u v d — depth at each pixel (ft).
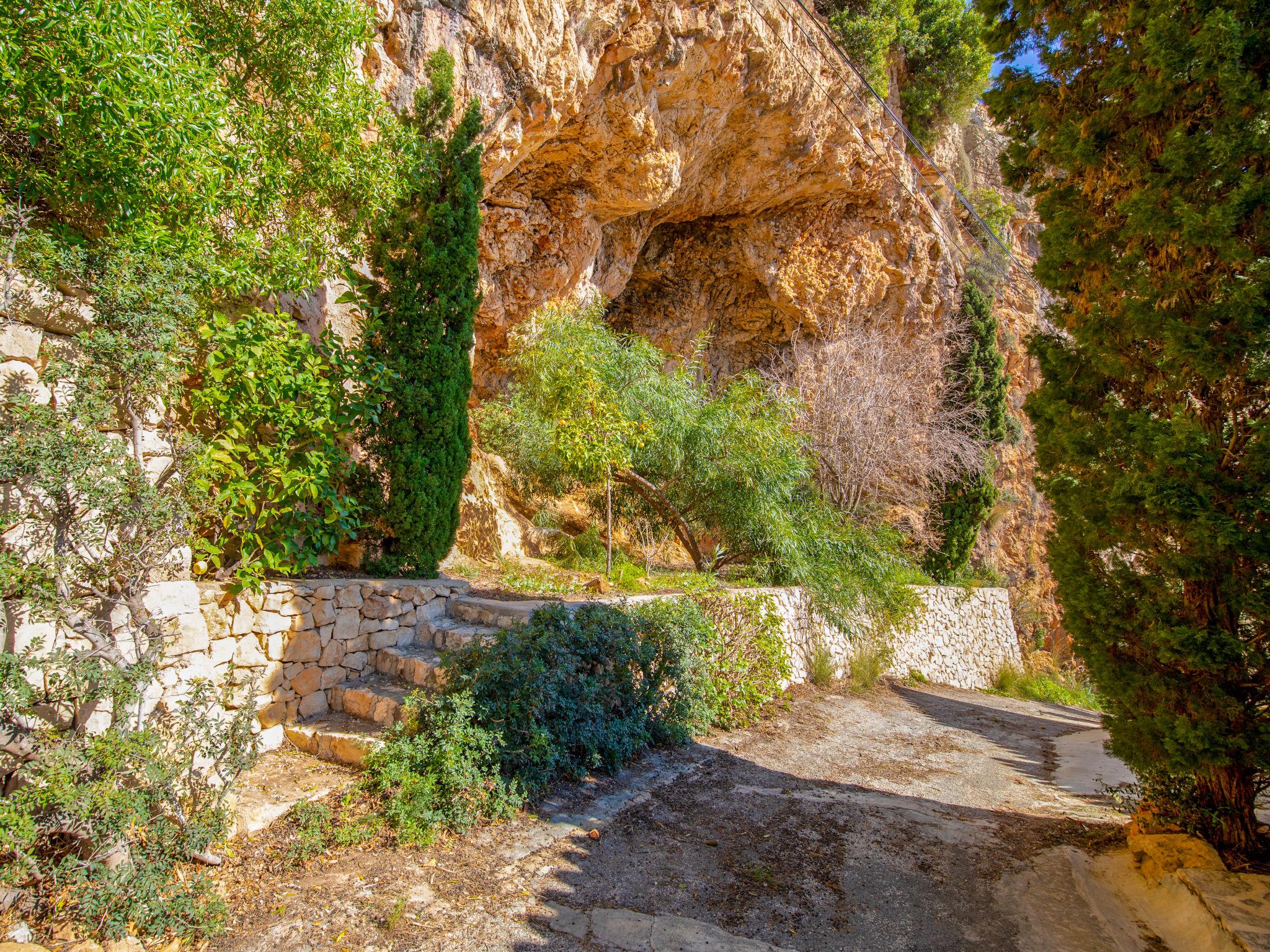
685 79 29.91
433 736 12.46
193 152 10.84
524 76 23.75
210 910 8.71
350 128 15.58
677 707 17.83
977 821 14.67
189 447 11.00
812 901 10.57
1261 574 10.25
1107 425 11.77
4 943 7.57
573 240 32.81
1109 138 12.30
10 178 9.79
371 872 10.16
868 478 39.81
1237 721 10.50
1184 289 10.95
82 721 9.86
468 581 22.13
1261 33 10.19
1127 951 9.36
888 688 31.17
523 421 27.37
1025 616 55.62
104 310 9.77
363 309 17.79
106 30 9.14
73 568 9.59
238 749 10.22
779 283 44.04
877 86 42.09
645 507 30.14
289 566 14.64
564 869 10.78
